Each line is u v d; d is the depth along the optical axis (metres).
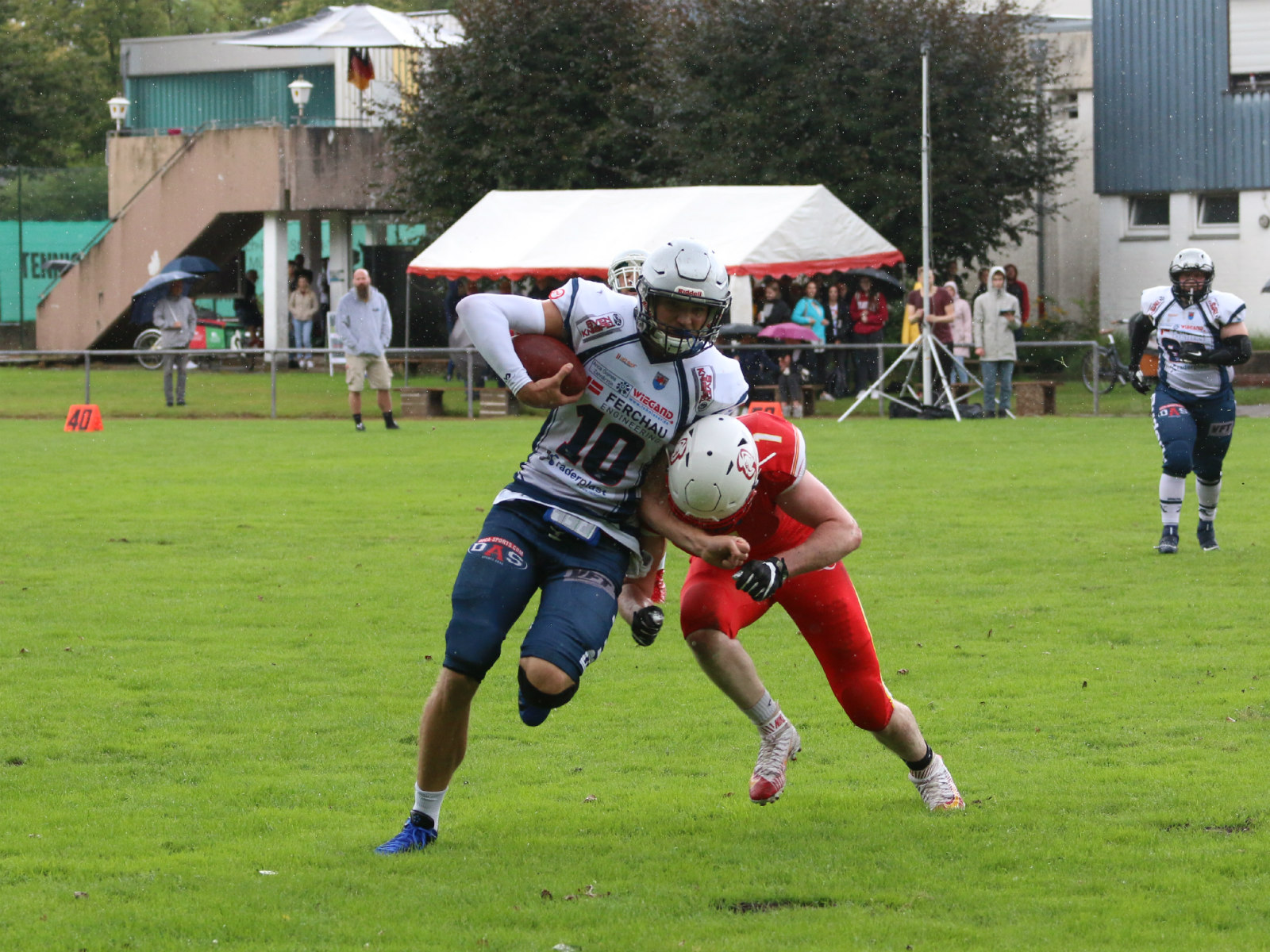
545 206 89.62
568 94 112.44
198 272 119.25
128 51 152.38
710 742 23.00
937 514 46.00
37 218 130.00
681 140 107.31
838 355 85.50
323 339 125.69
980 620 31.45
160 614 32.34
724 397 17.14
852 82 104.06
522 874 16.73
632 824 18.72
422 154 115.38
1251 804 19.14
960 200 104.69
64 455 64.94
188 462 62.19
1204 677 26.44
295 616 32.22
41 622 31.50
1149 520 44.59
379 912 15.48
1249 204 115.31
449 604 33.59
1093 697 25.11
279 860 17.28
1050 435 70.44
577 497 17.09
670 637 30.80
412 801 19.86
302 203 122.38
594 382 16.88
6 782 20.67
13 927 15.05
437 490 52.69
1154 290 39.19
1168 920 15.21
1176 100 116.94
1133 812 19.00
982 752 22.06
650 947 14.46
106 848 17.78
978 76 104.44
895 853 17.44
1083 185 123.69
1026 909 15.58
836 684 18.53
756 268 80.94
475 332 16.67
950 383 83.50
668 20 111.94
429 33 131.12
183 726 23.73
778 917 15.39
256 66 145.75
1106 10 118.62
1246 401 90.56
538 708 16.41
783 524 18.17
